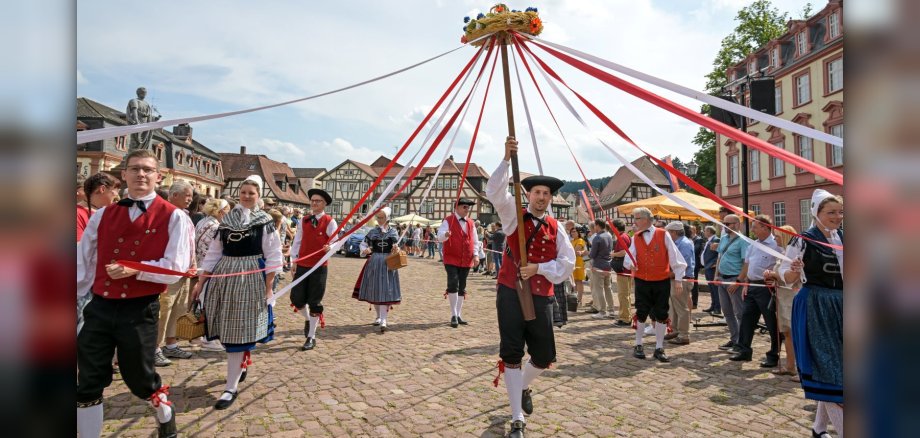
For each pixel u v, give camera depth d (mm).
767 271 4594
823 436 2947
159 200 2701
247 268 3473
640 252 5117
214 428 2965
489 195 3055
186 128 38062
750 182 24344
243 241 3469
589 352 5301
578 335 6234
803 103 20672
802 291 2814
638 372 4527
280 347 5074
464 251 6570
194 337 3316
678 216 9680
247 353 3510
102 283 2471
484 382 4004
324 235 5113
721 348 5605
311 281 5070
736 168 25422
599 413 3416
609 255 7707
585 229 12508
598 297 7691
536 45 2686
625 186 39844
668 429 3154
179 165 36188
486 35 2822
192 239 2781
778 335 4645
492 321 6898
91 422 2383
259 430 2949
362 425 3068
